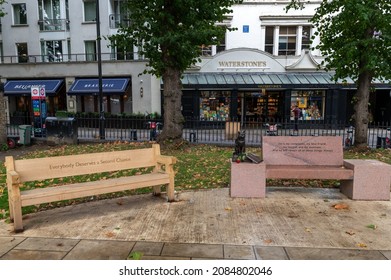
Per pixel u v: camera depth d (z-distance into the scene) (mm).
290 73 23109
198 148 11727
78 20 25266
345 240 4098
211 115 23266
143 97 23875
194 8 11047
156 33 10938
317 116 22781
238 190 5883
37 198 4438
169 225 4590
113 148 11859
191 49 10766
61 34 25688
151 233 4309
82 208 5355
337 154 6184
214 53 24188
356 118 11312
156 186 5996
